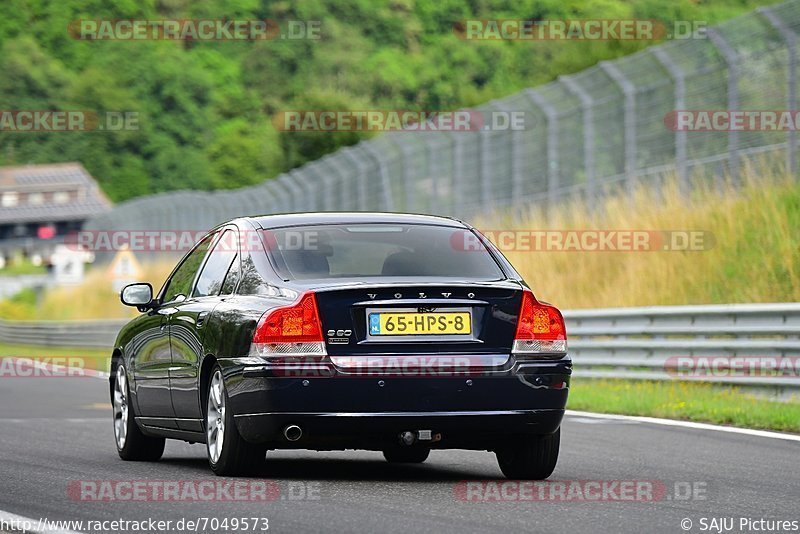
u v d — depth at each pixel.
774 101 65.50
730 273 66.25
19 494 24.09
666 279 69.06
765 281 64.12
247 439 25.23
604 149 75.62
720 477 27.33
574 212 76.25
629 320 55.91
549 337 25.70
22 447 34.50
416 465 29.97
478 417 25.00
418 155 89.75
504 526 20.20
